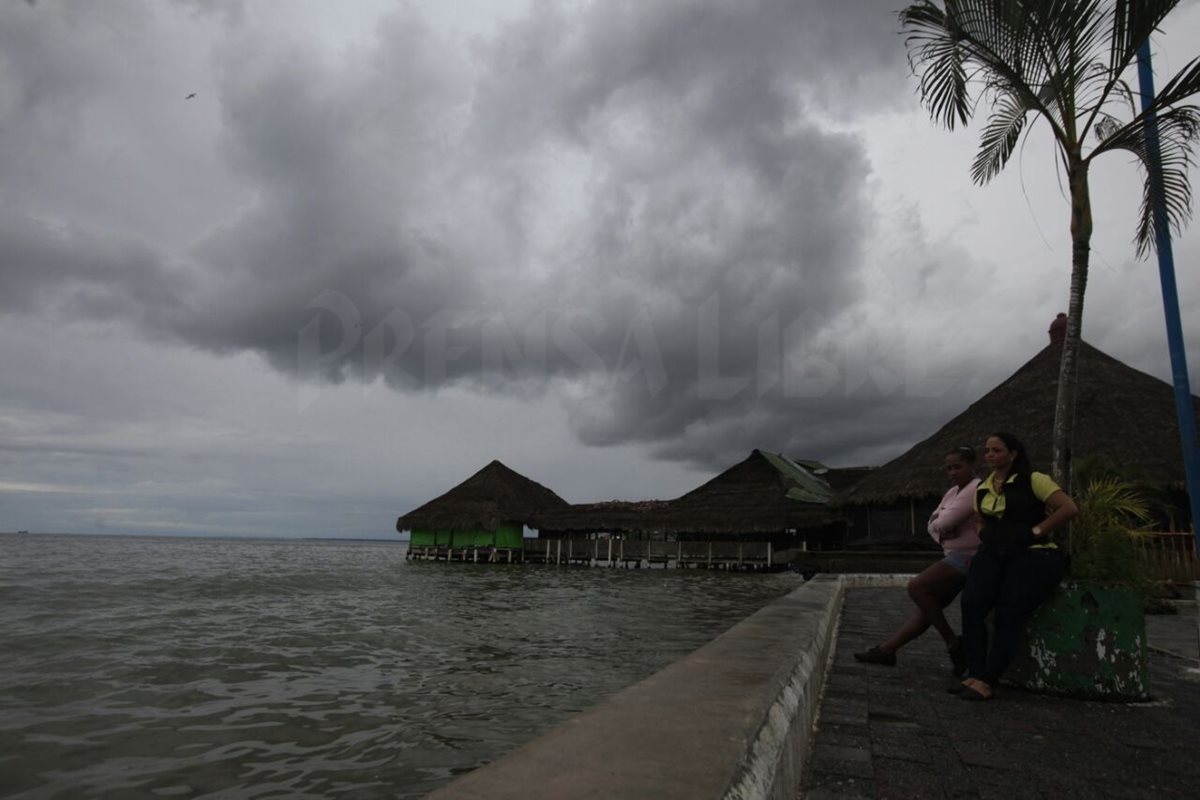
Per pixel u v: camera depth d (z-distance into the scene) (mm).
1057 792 2588
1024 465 4254
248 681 9008
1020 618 4086
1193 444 6578
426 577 37688
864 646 6148
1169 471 16531
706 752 1464
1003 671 4094
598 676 9375
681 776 1290
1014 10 5000
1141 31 4801
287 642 12672
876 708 3857
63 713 7277
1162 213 5719
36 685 8734
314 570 42750
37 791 5023
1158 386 19516
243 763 5629
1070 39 5008
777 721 2021
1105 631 4117
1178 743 3229
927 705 3930
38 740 6254
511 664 10328
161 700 7891
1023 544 4113
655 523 43656
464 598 23891
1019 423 20891
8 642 12266
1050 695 4180
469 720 6977
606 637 13500
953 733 3359
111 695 8164
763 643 3312
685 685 2229
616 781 1244
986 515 4281
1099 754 3051
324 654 11273
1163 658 5922
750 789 1385
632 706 1902
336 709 7445
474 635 13797
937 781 2691
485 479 53812
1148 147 5184
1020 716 3701
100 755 5820
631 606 20969
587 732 1605
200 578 31531
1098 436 18453
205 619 16344
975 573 4258
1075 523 5023
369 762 5668
